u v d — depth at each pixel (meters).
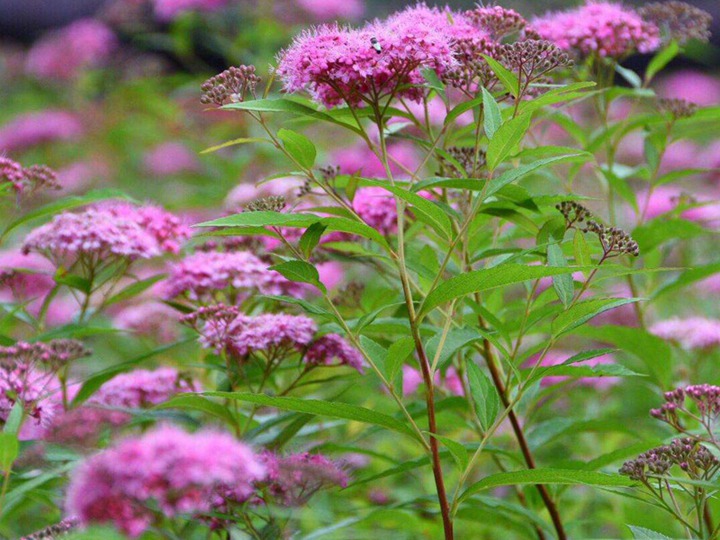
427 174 1.42
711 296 1.46
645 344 1.11
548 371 0.97
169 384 1.09
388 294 1.12
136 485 0.89
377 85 0.98
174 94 1.70
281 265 0.96
